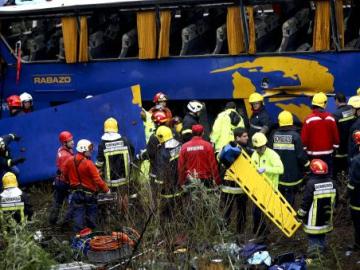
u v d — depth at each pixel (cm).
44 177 3731
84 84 4088
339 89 3600
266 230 2817
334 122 3072
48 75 4147
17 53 4144
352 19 3781
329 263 2625
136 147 3616
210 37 3988
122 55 4053
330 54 3594
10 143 3728
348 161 3131
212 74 3834
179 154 2852
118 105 3650
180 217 2438
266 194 2705
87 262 2525
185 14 4016
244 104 3806
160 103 3641
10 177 2791
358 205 2677
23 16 4109
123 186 3028
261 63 3728
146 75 3969
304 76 3653
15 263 2103
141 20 3912
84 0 4047
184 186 2495
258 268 2452
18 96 3944
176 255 2328
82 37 4034
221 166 2947
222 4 3756
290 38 3716
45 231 2889
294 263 2489
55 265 2219
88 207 2911
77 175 2906
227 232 2398
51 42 4259
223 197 2811
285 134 2889
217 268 2295
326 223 2633
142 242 2372
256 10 3888
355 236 2741
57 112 3706
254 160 2806
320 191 2605
